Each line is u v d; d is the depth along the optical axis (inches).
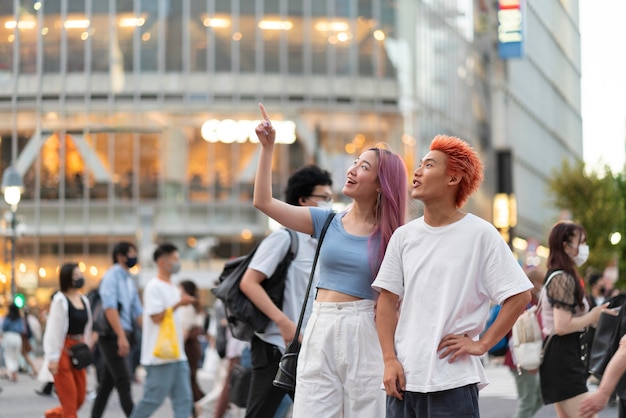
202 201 2546.8
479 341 267.7
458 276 269.6
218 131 2549.2
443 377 266.1
